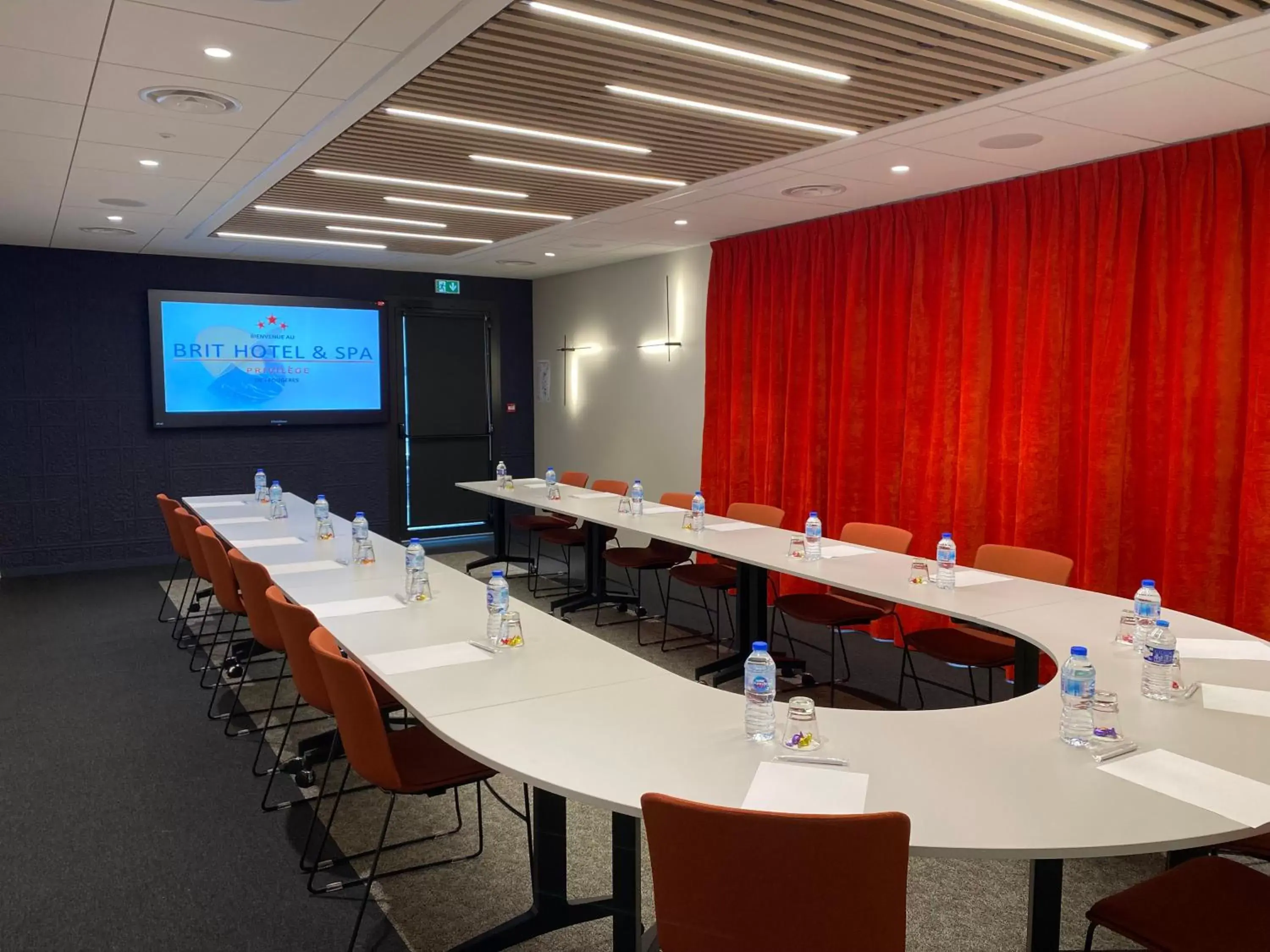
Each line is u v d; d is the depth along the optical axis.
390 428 9.52
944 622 5.60
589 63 3.41
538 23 2.98
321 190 5.57
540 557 8.65
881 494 6.11
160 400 8.27
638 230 7.04
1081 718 2.12
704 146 4.51
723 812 1.52
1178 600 4.49
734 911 1.58
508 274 9.86
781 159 4.77
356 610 3.37
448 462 9.91
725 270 7.34
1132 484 4.74
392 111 3.95
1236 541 4.35
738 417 7.22
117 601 6.92
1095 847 1.61
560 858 2.59
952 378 5.64
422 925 2.72
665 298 8.30
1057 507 5.09
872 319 6.20
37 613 6.54
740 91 3.66
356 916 2.76
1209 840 1.65
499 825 3.37
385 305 9.34
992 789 1.84
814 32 3.12
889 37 3.14
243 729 4.31
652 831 1.62
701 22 3.01
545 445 10.32
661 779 1.88
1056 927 2.07
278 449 8.96
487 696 2.40
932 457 5.76
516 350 10.34
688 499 6.34
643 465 8.72
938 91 3.62
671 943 1.67
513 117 4.05
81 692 4.84
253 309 8.65
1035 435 5.11
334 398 9.12
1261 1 2.78
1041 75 3.42
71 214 6.27
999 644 4.09
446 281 9.80
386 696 3.21
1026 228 5.21
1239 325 4.27
